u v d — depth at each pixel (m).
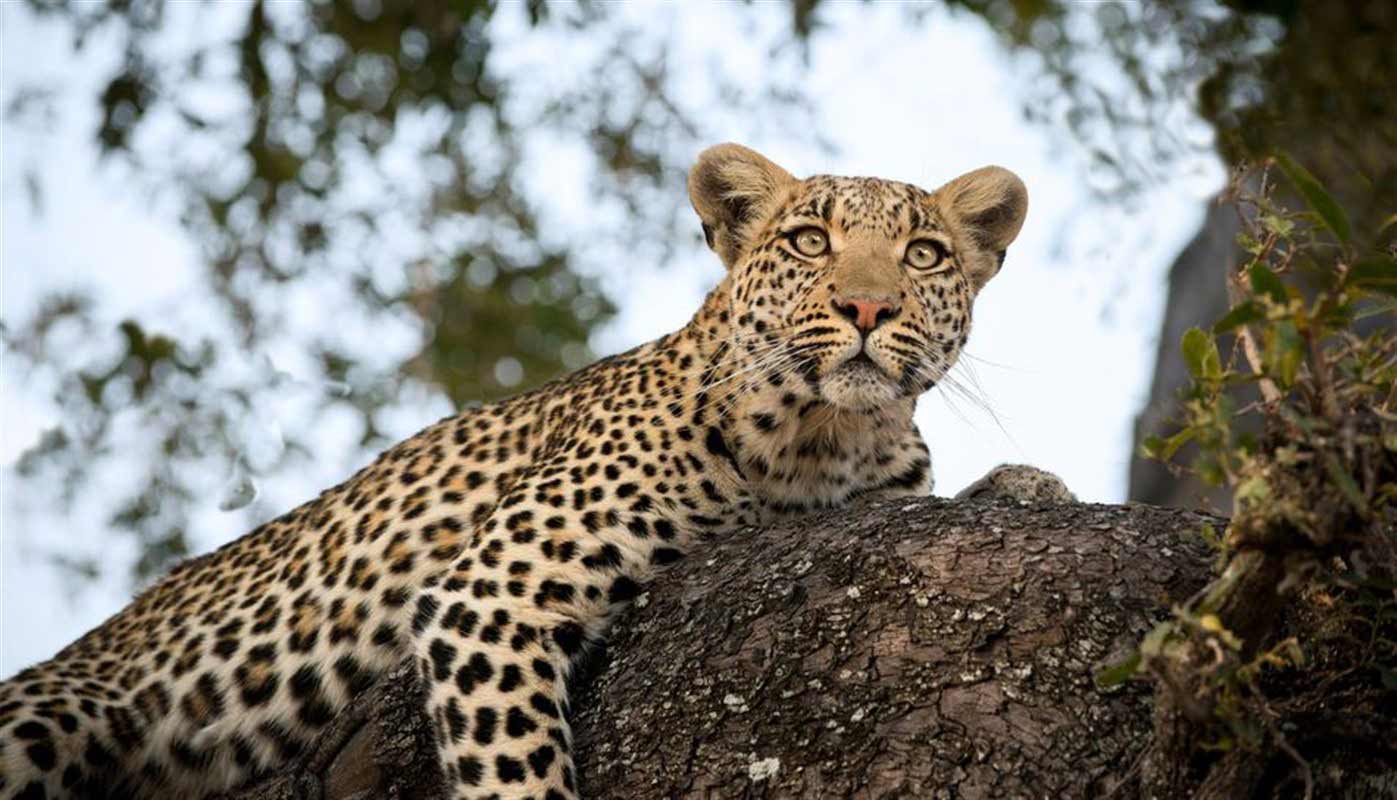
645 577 10.34
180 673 11.54
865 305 10.67
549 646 9.92
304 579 11.57
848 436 10.99
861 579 8.31
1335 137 12.01
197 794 11.49
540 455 11.52
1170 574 8.05
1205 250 16.20
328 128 16.16
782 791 7.85
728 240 12.12
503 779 9.11
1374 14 11.98
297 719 11.31
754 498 10.85
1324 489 5.91
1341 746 7.17
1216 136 12.63
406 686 9.67
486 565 10.13
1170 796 6.79
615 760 8.39
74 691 11.41
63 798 11.21
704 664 8.38
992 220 12.22
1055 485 11.05
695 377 11.07
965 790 7.58
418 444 12.10
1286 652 7.12
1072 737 7.63
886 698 7.90
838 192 11.41
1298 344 5.94
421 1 15.56
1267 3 11.96
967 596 8.09
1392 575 6.80
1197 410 6.11
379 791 9.19
